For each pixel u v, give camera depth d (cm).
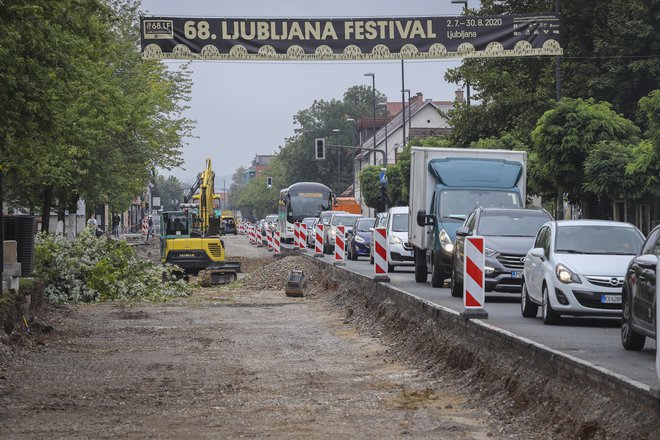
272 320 6706
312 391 3694
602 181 9669
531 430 2783
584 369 2698
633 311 3556
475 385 3544
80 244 8738
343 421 3058
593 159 9756
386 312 5859
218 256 11369
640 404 2339
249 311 7394
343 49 9288
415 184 7831
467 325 4053
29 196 10825
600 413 2500
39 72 4353
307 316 7000
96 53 4812
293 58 9269
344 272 8294
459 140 14975
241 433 2881
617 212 10825
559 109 10138
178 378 4078
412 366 4347
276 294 9162
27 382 3950
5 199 10800
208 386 3844
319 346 5222
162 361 4619
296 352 4966
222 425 3019
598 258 4612
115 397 3578
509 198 7212
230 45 9225
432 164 7419
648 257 3488
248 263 14800
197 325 6347
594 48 13862
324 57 9281
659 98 8444
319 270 9925
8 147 4684
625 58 13288
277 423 3038
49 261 8394
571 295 4488
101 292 8419
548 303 4588
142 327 6175
